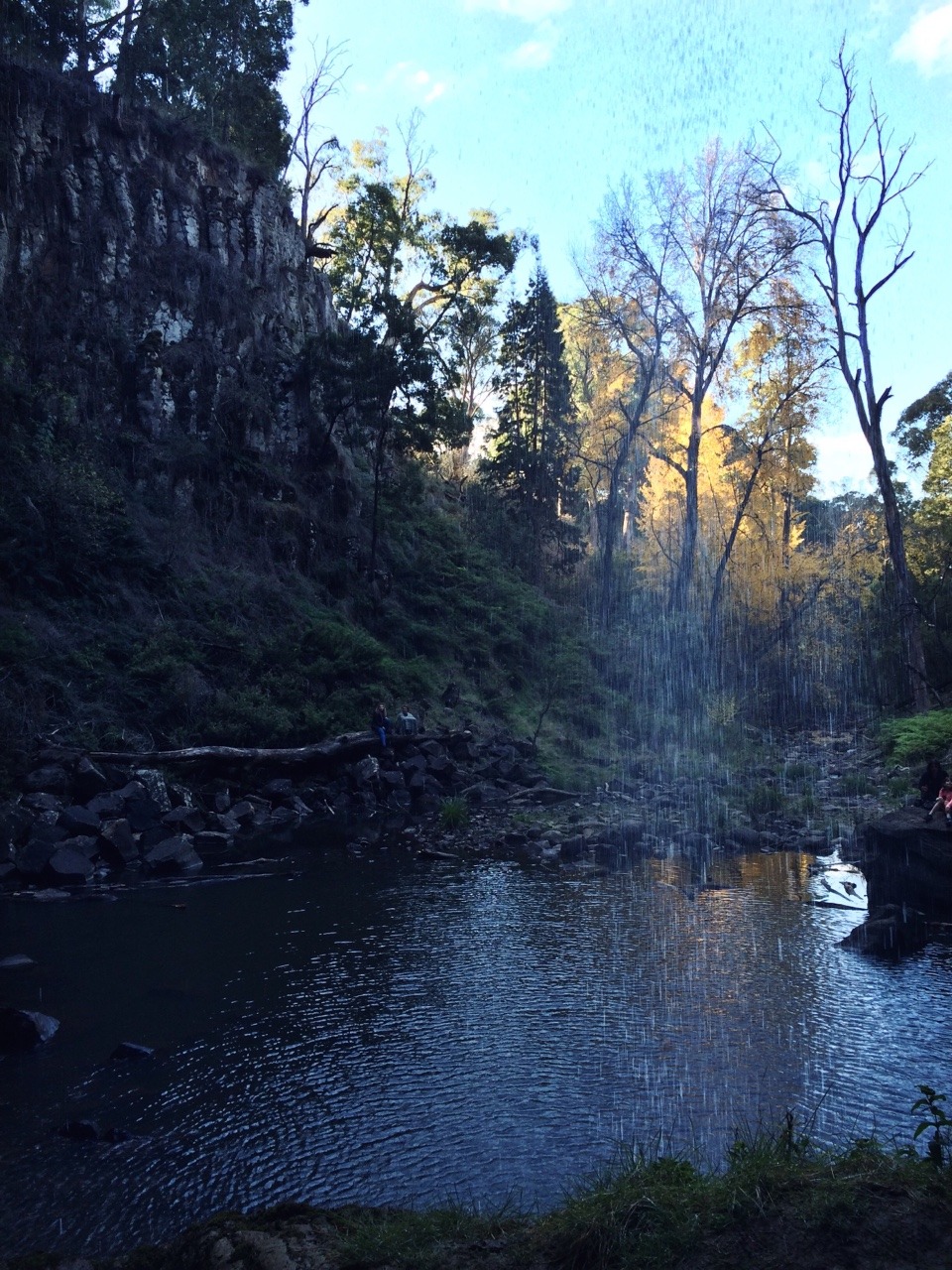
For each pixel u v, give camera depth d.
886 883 13.48
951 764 23.62
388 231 45.47
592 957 10.79
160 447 28.78
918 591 39.12
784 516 46.75
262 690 23.77
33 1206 5.64
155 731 20.47
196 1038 8.34
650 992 9.63
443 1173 6.04
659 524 50.84
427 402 33.78
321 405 35.38
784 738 36.00
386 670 27.88
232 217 35.50
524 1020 8.79
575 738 31.28
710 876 15.33
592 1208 3.88
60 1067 7.75
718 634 40.75
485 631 35.16
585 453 50.53
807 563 44.25
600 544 55.56
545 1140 6.47
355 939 11.43
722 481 47.91
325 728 23.34
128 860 15.60
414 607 34.66
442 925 12.11
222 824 18.52
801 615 42.91
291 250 38.69
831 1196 3.55
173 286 31.27
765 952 11.05
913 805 15.92
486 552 42.84
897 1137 6.43
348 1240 4.10
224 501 29.66
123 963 10.37
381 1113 6.91
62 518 23.09
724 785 25.52
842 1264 3.23
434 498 45.56
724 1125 6.66
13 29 31.72
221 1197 5.77
